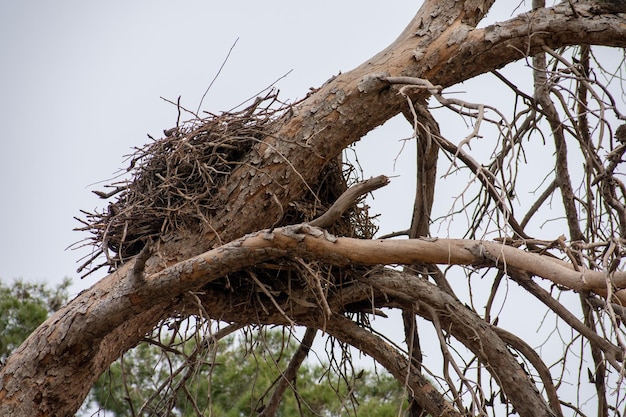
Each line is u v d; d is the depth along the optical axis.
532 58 13.59
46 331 10.86
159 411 12.25
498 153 12.70
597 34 11.89
